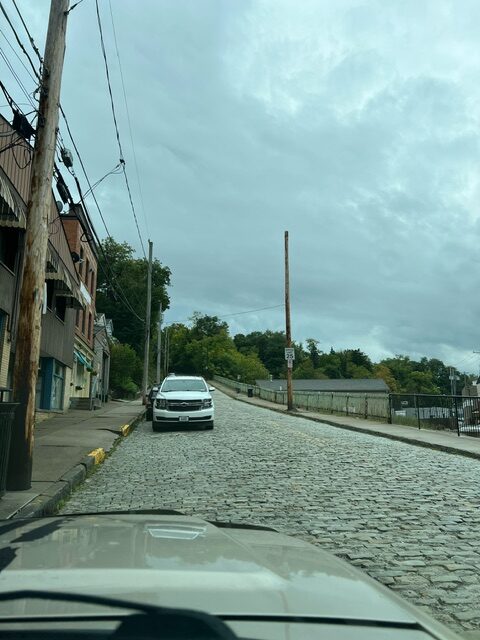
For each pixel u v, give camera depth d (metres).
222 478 10.36
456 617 4.40
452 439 16.98
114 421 21.14
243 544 2.39
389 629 1.57
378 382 108.75
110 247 70.88
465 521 7.29
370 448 15.12
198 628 1.44
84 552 2.02
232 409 35.59
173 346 124.31
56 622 1.44
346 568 2.22
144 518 2.90
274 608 1.58
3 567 1.81
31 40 8.82
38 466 10.58
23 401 8.45
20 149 14.72
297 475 10.67
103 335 41.97
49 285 20.84
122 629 1.42
